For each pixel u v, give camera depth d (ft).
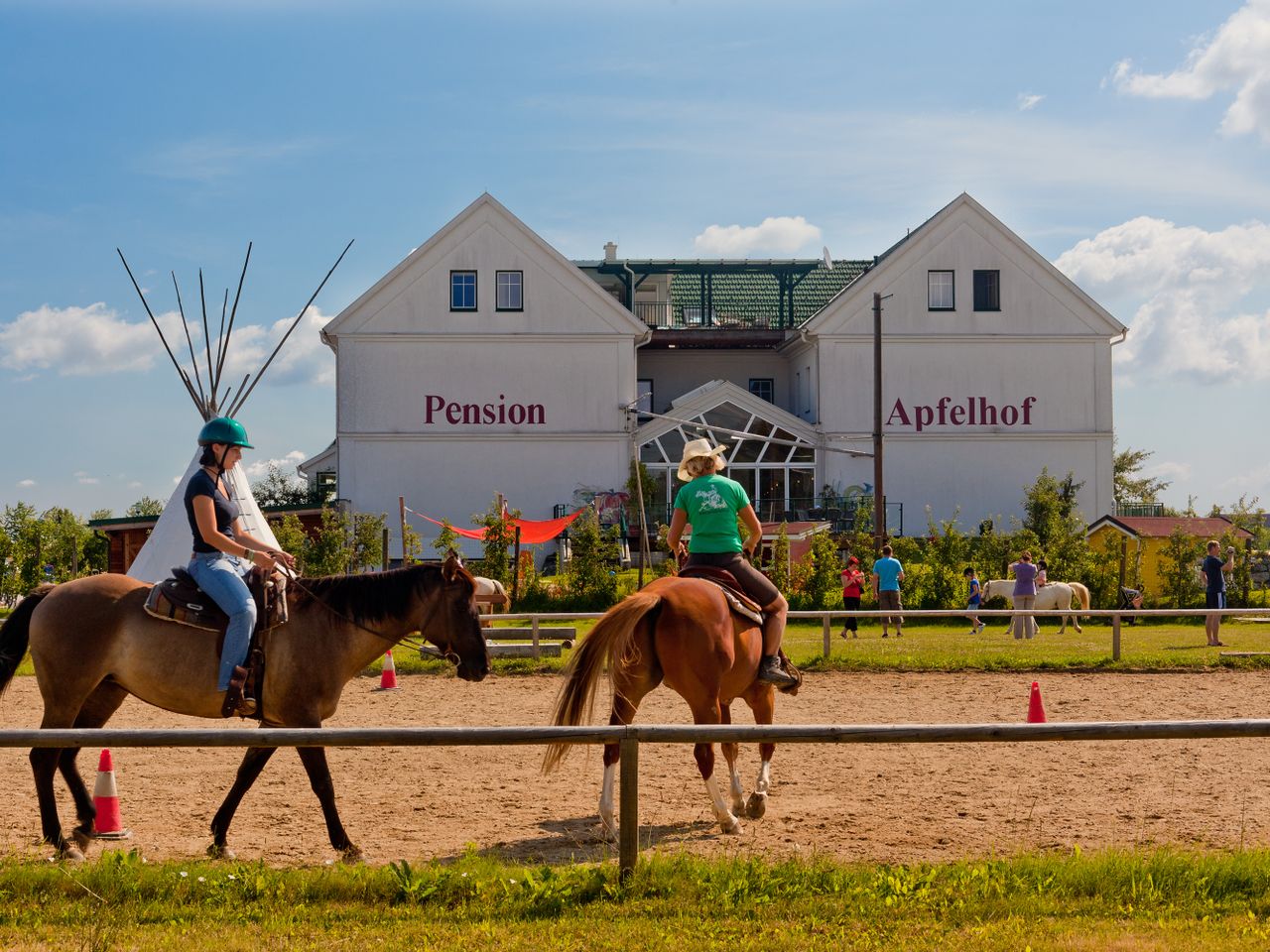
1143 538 130.52
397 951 19.30
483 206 174.09
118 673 26.53
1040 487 166.40
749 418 176.24
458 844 27.32
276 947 19.48
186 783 34.24
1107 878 22.65
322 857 26.00
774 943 19.63
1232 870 22.82
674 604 27.61
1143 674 63.77
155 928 20.48
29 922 20.66
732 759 30.25
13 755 38.24
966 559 125.90
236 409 78.79
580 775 35.29
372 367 172.96
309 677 26.86
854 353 178.19
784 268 197.16
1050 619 104.42
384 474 172.55
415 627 28.07
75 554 139.54
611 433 173.88
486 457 173.47
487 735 22.47
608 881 22.62
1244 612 66.59
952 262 178.70
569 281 174.60
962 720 47.34
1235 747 39.52
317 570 115.03
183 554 74.13
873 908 21.29
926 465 177.58
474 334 173.58
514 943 19.61
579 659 26.86
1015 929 20.24
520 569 115.24
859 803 31.30
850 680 61.31
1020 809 30.48
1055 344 179.22
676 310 209.56
